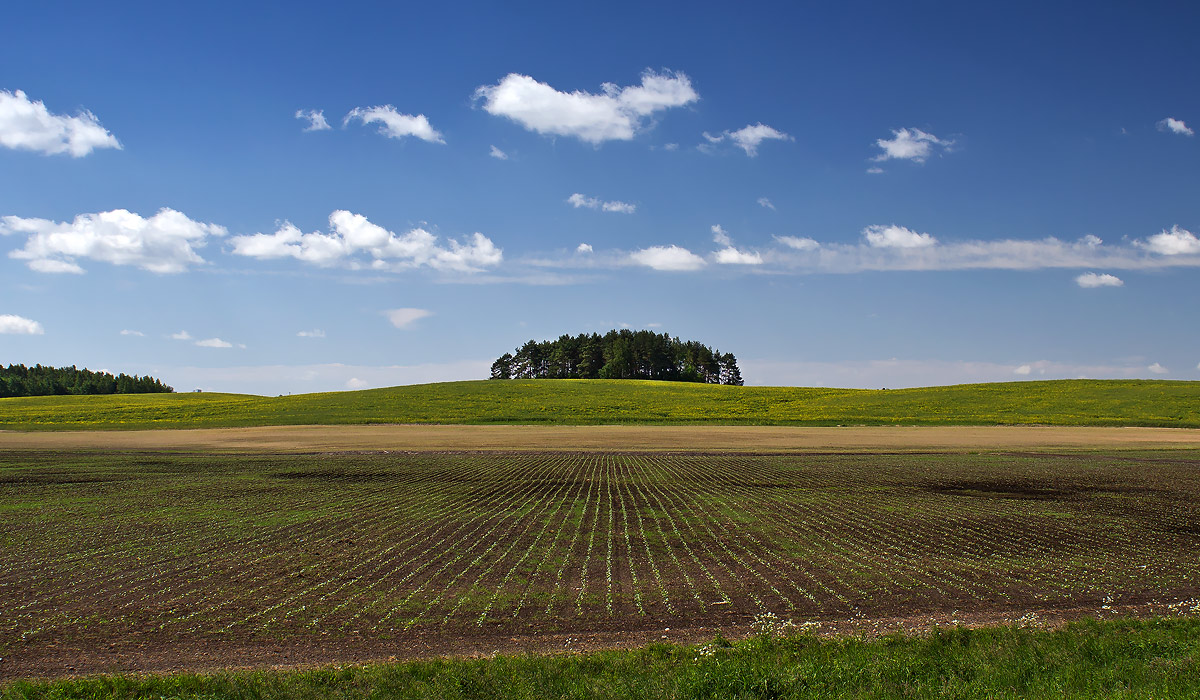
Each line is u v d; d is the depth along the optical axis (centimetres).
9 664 1228
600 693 1029
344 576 1802
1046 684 1051
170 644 1323
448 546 2161
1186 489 3428
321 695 1041
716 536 2308
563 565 1912
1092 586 1700
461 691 1048
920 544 2183
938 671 1110
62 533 2372
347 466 4541
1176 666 1089
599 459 4962
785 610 1513
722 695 1030
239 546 2169
